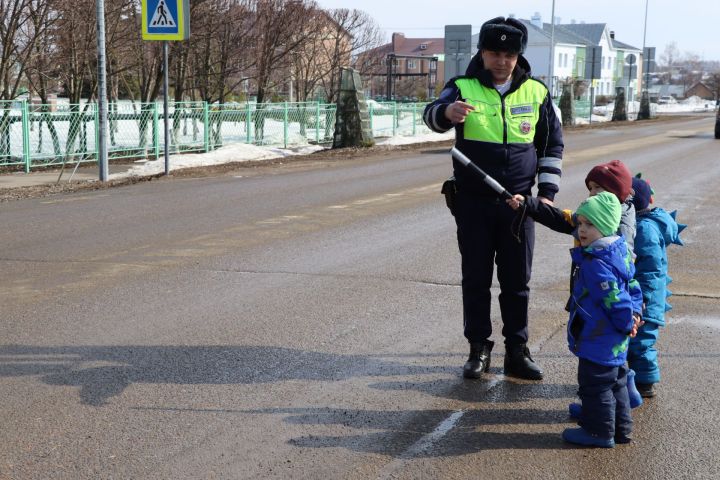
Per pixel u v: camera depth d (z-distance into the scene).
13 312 6.19
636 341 4.52
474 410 4.41
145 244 8.77
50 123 16.58
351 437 4.05
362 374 4.94
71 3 17.77
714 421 4.28
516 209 4.56
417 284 7.14
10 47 17.03
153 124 18.28
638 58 106.06
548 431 4.14
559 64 83.81
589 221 3.93
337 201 12.12
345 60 32.34
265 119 22.17
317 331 5.77
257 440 4.00
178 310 6.26
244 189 13.40
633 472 3.70
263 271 7.56
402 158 19.55
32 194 12.72
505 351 5.19
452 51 27.33
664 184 14.08
